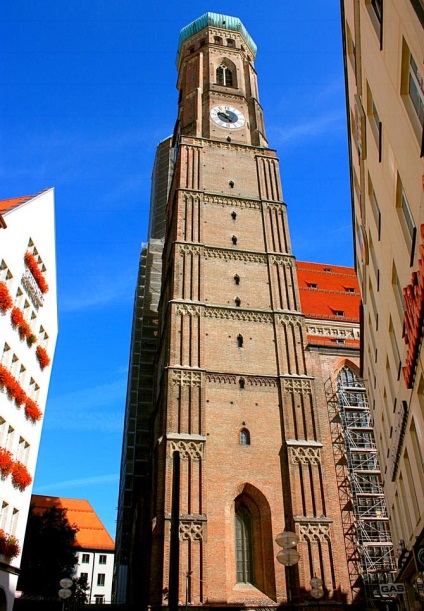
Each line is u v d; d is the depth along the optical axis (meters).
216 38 75.88
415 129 16.00
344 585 39.91
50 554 49.97
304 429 43.94
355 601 39.34
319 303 64.00
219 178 58.53
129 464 68.88
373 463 46.97
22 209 37.25
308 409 44.97
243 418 43.72
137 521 57.44
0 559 31.89
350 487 44.66
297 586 37.44
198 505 38.94
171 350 45.44
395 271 23.73
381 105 19.98
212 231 54.06
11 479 33.94
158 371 56.84
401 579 33.09
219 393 44.47
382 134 20.66
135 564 54.16
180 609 35.12
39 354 40.00
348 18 24.97
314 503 40.69
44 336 42.91
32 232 39.28
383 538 43.31
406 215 19.86
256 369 46.41
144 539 50.72
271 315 49.78
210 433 42.34
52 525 52.34
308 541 39.09
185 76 74.06
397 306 23.77
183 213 54.19
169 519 37.56
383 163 21.41
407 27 14.99
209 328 47.69
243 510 41.41
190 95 69.69
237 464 41.53
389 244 23.28
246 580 38.59
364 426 48.69
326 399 48.84
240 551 39.62
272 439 43.28
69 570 52.91
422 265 16.73
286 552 18.69
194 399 43.41
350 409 49.06
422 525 24.03
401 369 24.39
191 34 77.75
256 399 44.88
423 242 16.42
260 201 57.56
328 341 58.44
